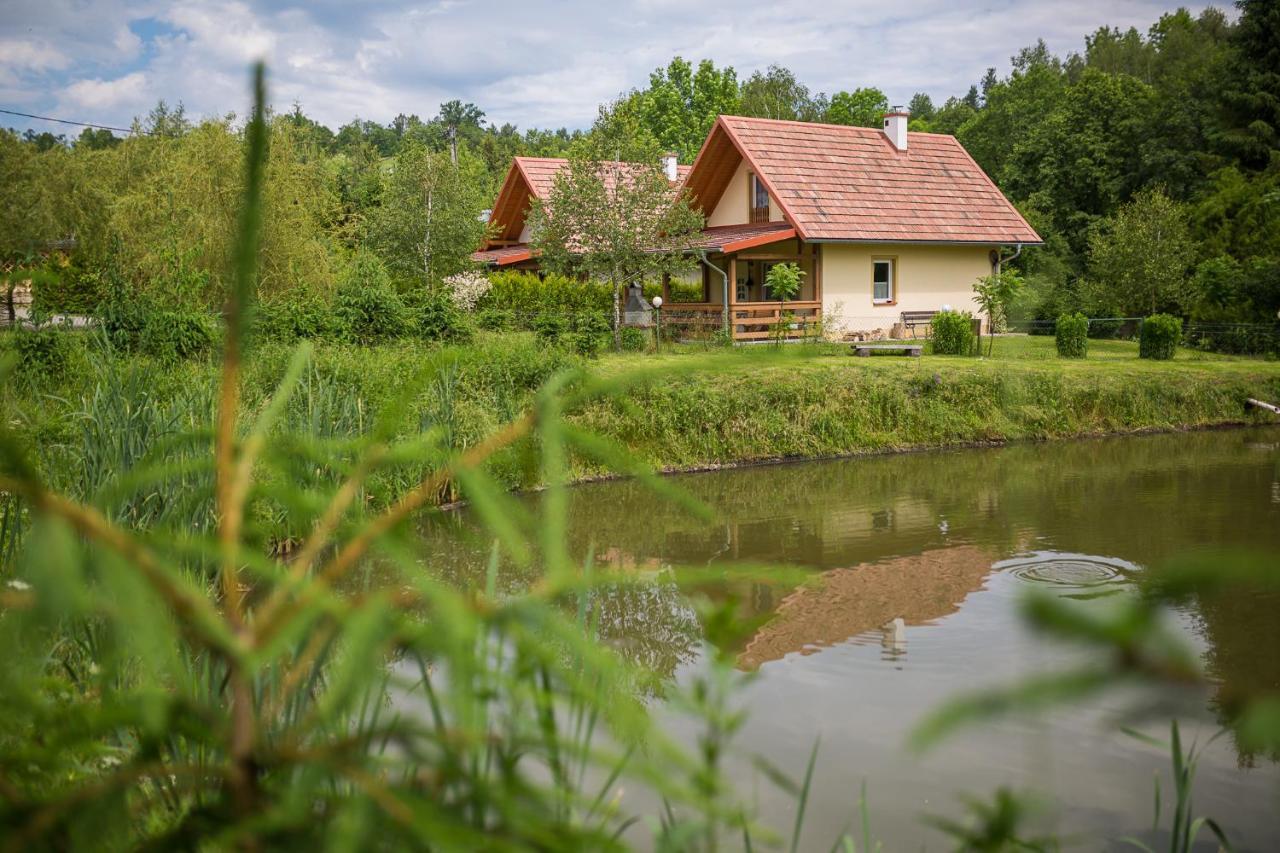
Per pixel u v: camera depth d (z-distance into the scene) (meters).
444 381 12.65
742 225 29.64
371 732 0.69
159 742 0.69
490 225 35.72
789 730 5.25
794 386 16.28
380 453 0.72
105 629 2.20
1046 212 42.78
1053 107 56.22
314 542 0.69
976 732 5.23
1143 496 12.59
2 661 0.56
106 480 6.04
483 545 0.71
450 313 18.14
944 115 68.12
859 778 4.66
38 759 0.70
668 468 14.41
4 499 3.24
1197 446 16.88
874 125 71.44
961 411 17.58
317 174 26.67
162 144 32.34
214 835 0.67
